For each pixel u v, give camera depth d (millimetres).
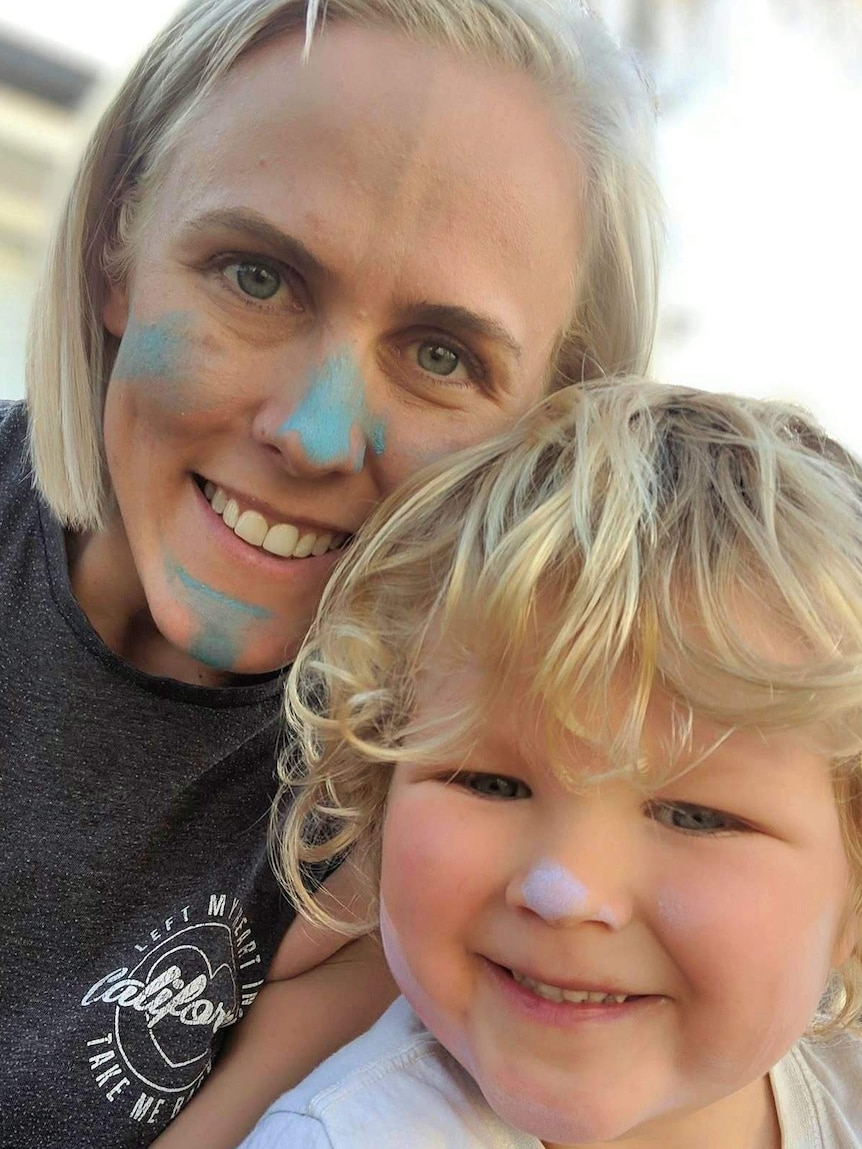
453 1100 628
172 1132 689
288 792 758
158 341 642
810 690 514
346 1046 702
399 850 586
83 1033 675
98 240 762
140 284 667
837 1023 698
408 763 598
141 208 705
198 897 728
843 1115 694
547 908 520
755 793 525
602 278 740
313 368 618
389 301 607
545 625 545
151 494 683
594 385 698
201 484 690
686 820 538
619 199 722
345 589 650
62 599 736
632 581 536
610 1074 546
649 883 529
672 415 642
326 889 768
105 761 717
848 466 656
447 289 604
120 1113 678
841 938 598
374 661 631
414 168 590
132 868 715
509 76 631
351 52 604
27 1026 677
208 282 635
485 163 606
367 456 649
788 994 539
